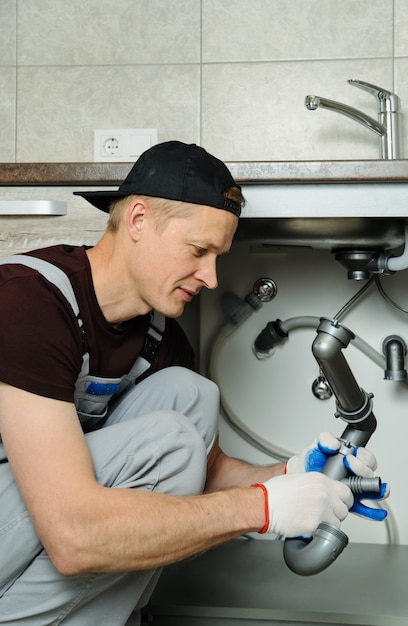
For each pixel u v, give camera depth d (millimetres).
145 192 981
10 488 938
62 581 917
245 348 1650
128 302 1025
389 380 1589
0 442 969
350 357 1621
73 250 1049
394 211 1149
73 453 869
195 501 904
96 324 1007
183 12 1690
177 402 1140
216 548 1555
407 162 1119
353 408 1078
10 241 1229
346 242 1347
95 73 1714
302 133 1665
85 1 1714
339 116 1652
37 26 1728
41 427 865
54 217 1219
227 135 1682
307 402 1635
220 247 995
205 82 1686
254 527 929
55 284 952
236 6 1677
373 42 1645
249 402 1647
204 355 1655
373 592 1295
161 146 1023
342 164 1131
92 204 1166
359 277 1436
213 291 1650
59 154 1724
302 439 1635
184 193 965
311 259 1630
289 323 1607
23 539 920
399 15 1638
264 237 1354
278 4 1667
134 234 992
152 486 977
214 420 1181
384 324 1610
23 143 1731
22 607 934
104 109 1712
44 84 1728
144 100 1701
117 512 848
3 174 1200
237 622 1218
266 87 1672
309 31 1660
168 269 982
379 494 1019
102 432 1001
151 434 985
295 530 938
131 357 1085
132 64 1704
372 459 1062
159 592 1288
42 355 885
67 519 833
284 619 1203
